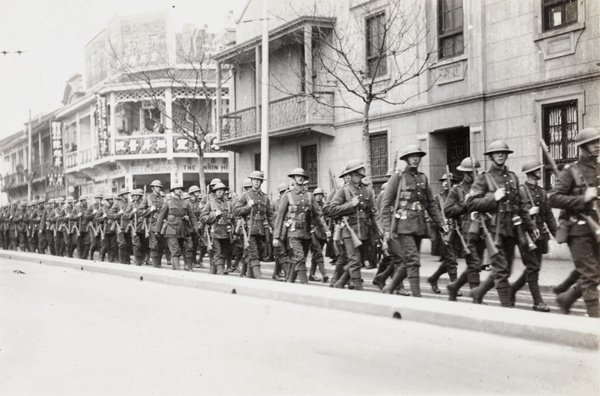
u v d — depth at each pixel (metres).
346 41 23.50
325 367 6.83
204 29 39.41
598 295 8.07
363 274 16.30
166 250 21.55
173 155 39.06
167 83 38.41
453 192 11.57
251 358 7.34
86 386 6.47
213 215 16.34
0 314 10.73
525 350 6.95
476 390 5.87
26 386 6.52
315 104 24.91
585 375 6.04
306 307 10.31
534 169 10.89
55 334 9.04
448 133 21.17
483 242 10.80
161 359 7.46
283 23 27.20
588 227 8.09
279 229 13.08
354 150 24.11
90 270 18.33
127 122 41.50
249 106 30.50
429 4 20.92
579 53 17.00
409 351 7.24
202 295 12.31
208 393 6.10
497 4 18.88
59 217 25.72
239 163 31.20
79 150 47.38
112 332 9.11
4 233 33.56
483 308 8.53
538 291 9.61
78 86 50.56
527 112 18.20
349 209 11.28
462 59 19.84
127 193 22.09
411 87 21.67
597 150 8.19
